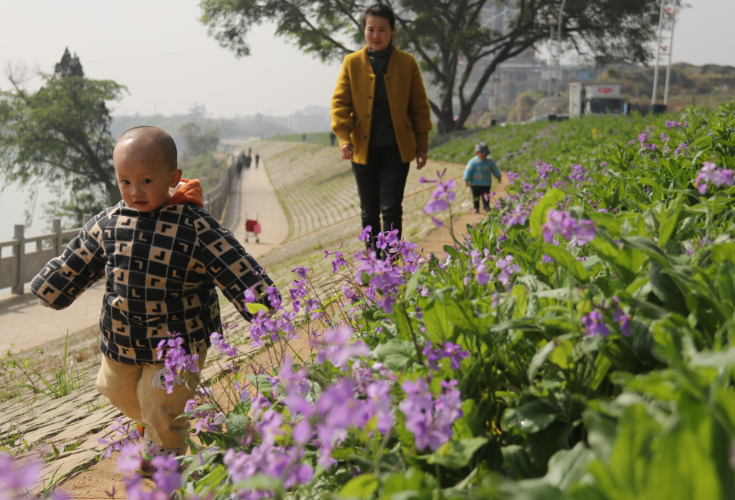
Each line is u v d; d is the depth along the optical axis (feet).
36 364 25.02
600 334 4.29
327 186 128.36
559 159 45.65
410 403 3.51
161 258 8.03
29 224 133.28
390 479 3.59
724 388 3.21
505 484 2.78
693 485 2.40
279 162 261.03
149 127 8.26
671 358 3.32
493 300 5.58
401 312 5.56
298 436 2.70
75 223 135.64
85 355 24.95
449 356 4.75
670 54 127.03
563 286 6.03
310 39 128.26
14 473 2.31
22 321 38.37
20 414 16.25
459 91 147.54
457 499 3.57
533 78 516.32
